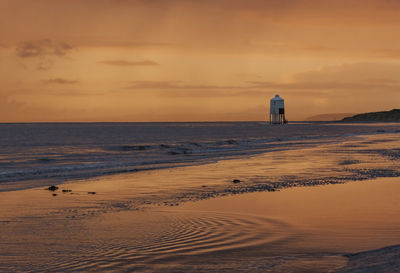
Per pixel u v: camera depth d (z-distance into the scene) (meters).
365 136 83.12
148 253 7.48
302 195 14.57
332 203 12.79
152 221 10.41
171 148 50.78
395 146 48.56
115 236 8.84
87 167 27.75
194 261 6.95
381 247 7.64
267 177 20.59
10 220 10.70
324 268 6.40
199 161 31.55
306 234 8.81
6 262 7.01
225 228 9.48
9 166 29.30
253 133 110.69
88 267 6.71
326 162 28.80
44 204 13.35
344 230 9.14
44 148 51.22
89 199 14.41
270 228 9.43
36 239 8.61
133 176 22.00
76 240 8.50
